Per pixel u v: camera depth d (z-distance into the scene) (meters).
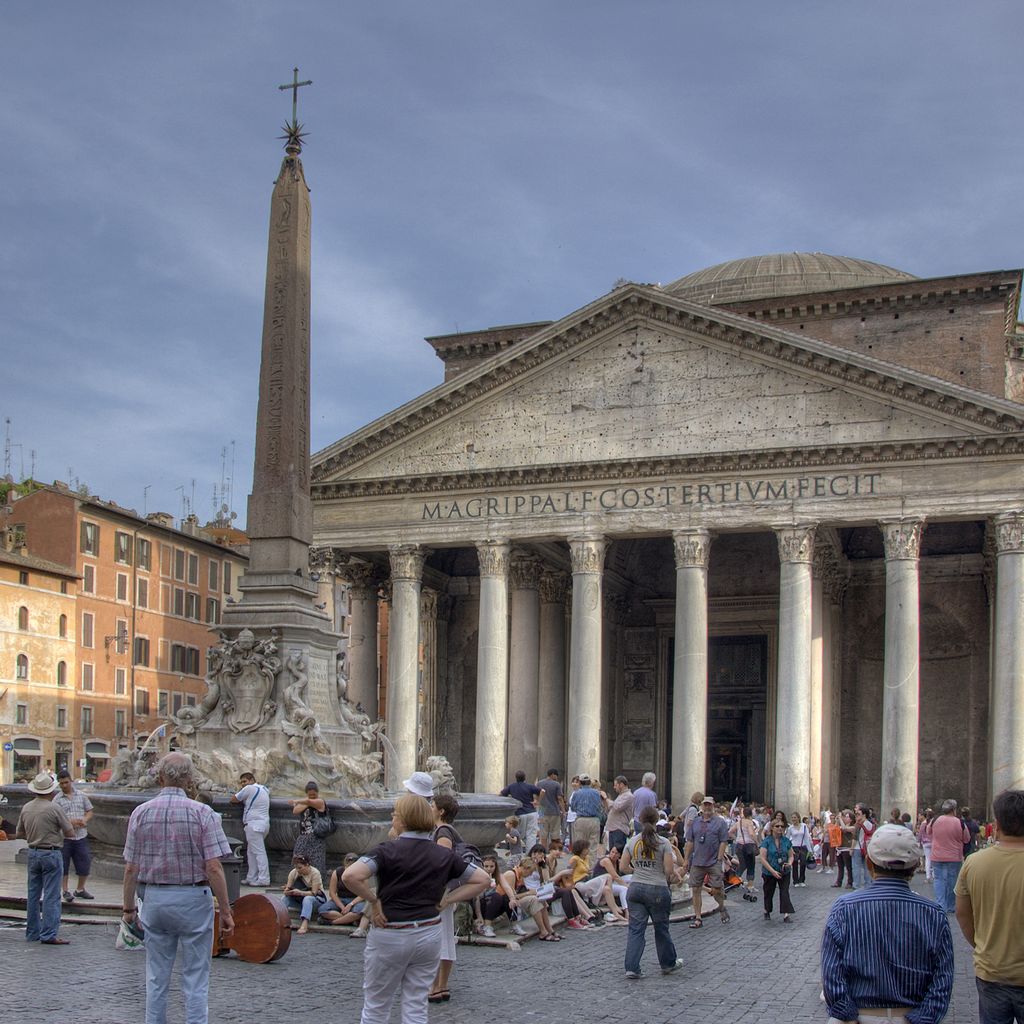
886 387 44.56
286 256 21.36
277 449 21.02
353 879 9.48
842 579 54.25
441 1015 13.04
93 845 21.06
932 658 54.22
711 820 22.98
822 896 30.08
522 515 48.62
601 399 48.25
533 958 17.75
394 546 50.06
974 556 53.38
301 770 19.91
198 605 80.25
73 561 68.38
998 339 52.88
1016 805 8.52
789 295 55.50
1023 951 8.30
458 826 22.45
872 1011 7.24
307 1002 12.90
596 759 46.53
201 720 20.58
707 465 46.28
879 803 53.97
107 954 14.90
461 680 60.81
